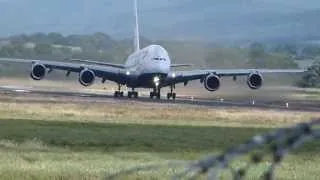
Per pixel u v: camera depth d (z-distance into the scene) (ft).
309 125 36.86
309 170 280.51
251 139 36.47
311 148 390.83
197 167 37.06
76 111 638.94
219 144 441.68
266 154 36.24
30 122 522.06
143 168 46.91
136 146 416.67
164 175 222.28
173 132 487.61
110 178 48.21
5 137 435.12
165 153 379.14
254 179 218.59
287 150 35.88
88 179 220.02
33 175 224.94
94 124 521.24
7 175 223.71
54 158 314.35
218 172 36.47
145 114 637.71
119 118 594.24
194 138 460.96
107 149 400.06
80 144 418.51
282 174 259.19
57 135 450.30
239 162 268.62
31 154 329.11
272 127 562.66
